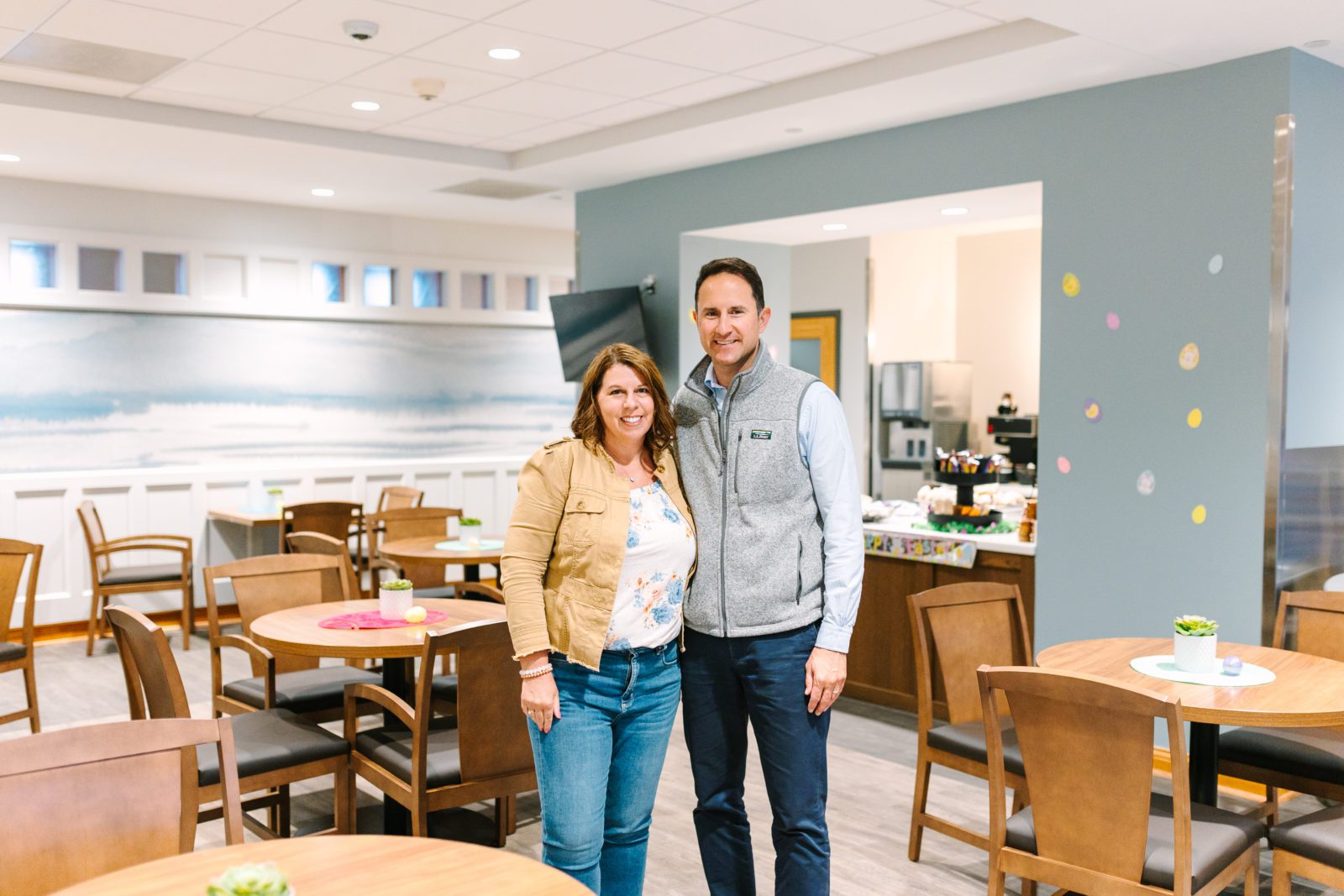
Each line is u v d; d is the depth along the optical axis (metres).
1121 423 4.55
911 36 4.34
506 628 3.07
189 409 7.84
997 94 4.75
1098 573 4.64
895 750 4.82
